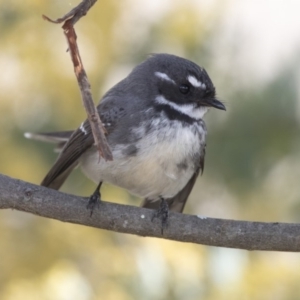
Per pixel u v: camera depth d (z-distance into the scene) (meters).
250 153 13.11
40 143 13.61
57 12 13.90
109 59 13.92
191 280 12.41
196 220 9.27
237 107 13.18
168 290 12.46
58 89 13.73
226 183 13.35
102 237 12.95
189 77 10.68
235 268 12.41
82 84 7.37
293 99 13.12
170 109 10.55
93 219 9.38
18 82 13.80
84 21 13.90
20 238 12.84
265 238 9.02
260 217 13.20
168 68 10.74
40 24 13.86
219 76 13.38
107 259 12.72
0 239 12.78
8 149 13.42
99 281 12.55
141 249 12.78
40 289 12.26
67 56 13.86
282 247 9.02
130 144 10.24
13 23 13.88
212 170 13.27
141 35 13.96
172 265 12.52
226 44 13.62
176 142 10.38
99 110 10.59
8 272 12.52
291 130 13.13
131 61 13.96
